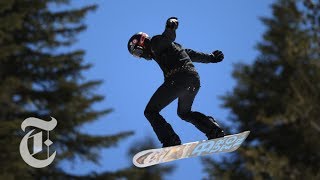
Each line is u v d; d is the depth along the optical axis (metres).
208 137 28.67
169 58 27.88
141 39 28.55
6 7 41.03
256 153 50.28
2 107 42.22
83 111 45.47
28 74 45.59
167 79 27.80
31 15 47.59
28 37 46.88
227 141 29.12
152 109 27.66
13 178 36.81
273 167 49.59
